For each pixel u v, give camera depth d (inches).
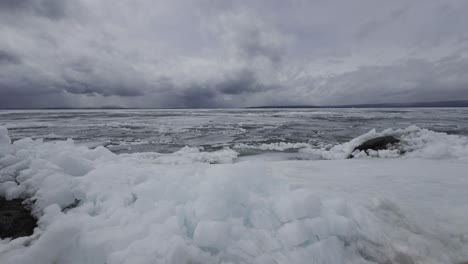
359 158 290.8
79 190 114.3
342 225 93.0
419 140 332.8
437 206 115.1
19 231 94.3
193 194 104.6
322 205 102.9
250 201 102.7
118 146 452.4
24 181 120.6
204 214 93.0
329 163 231.1
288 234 88.5
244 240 86.7
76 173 138.1
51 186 113.3
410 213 108.2
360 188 143.0
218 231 83.7
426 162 234.4
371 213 106.5
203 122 1109.1
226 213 96.1
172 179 120.7
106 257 77.7
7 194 113.7
